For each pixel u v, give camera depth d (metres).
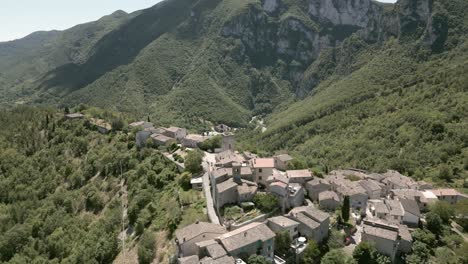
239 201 101.69
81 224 132.12
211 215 99.69
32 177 173.38
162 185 130.38
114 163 158.50
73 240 123.94
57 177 168.75
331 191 112.44
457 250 93.94
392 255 83.81
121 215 124.69
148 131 184.88
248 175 113.44
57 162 180.38
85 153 183.38
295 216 90.00
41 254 122.88
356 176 144.50
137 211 118.56
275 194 101.38
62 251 120.81
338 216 99.50
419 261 85.81
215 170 114.62
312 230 85.94
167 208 111.12
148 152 161.25
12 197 161.12
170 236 96.12
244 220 92.81
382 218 106.12
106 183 151.75
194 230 83.31
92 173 163.62
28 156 193.50
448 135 190.88
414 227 104.44
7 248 126.62
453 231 106.19
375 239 85.44
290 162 135.25
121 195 139.12
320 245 87.56
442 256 90.00
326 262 78.69
